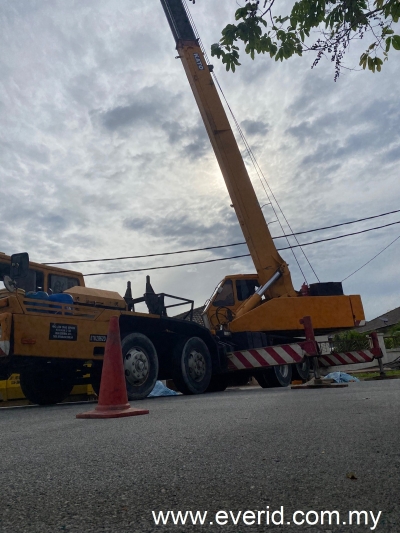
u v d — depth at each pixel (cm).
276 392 642
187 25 1160
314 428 255
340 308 1016
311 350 779
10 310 566
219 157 1103
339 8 290
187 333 816
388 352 1914
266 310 992
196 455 195
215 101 1120
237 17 305
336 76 296
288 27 304
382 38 288
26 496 143
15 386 1018
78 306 636
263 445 210
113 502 134
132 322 710
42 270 743
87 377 758
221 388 972
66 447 231
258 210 1087
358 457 176
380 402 379
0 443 256
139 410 392
